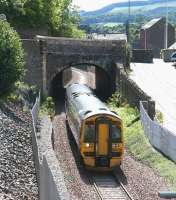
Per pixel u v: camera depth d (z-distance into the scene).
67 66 49.03
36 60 47.62
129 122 35.66
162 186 23.25
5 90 33.03
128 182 24.55
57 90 58.28
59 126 38.69
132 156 29.42
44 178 16.61
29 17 54.09
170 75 54.31
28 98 40.03
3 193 17.69
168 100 41.59
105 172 27.00
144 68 58.78
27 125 29.44
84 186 24.00
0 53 32.47
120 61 49.88
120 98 45.47
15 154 22.91
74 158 29.09
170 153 27.02
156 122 30.11
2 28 33.28
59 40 48.38
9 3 52.00
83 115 27.52
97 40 49.41
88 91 35.75
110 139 26.83
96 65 49.69
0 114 28.19
